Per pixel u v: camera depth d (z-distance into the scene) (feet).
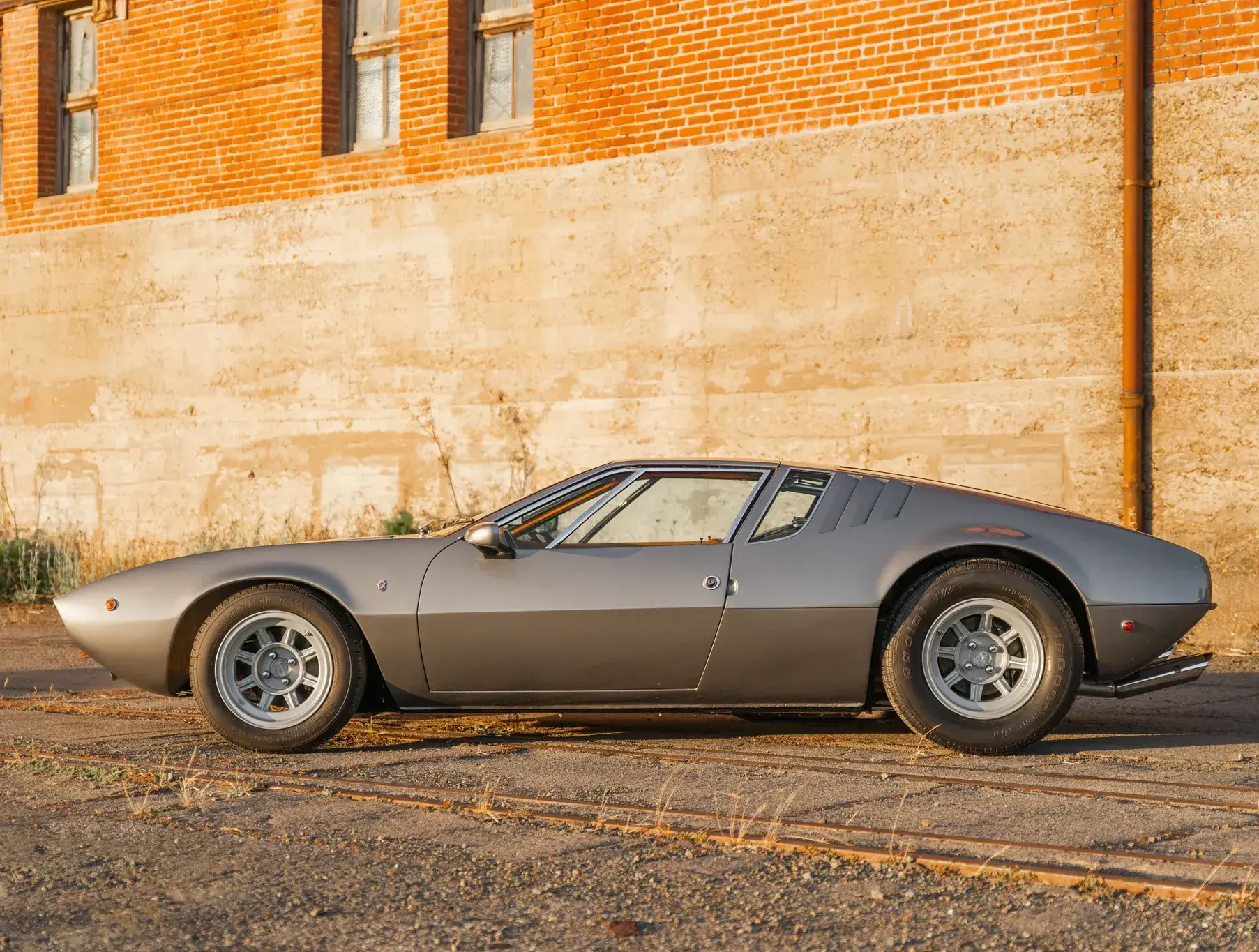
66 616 20.42
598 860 13.38
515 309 42.39
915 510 19.92
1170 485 32.96
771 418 38.11
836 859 13.32
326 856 13.60
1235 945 10.84
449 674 19.83
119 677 20.44
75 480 51.78
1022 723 19.04
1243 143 32.19
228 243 48.16
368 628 19.67
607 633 19.52
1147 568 19.34
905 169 36.22
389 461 44.73
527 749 20.07
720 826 14.67
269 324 47.21
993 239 35.06
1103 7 33.76
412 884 12.63
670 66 39.78
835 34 37.22
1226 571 32.45
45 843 14.24
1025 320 34.63
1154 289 33.12
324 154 46.37
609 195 40.75
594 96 41.04
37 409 52.80
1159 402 33.06
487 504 42.80
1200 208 32.68
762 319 38.24
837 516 19.94
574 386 41.32
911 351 36.09
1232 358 32.35
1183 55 32.81
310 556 20.18
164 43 49.73
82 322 51.70
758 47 38.37
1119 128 33.55
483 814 15.31
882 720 22.89
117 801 16.30
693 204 39.37
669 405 39.73
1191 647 32.65
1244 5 32.17
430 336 43.96
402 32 44.70
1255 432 32.17
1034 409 34.53
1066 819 15.05
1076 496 34.01
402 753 19.80
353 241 45.52
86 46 53.21
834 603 19.33
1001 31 34.99
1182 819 15.03
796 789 16.79
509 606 19.60
